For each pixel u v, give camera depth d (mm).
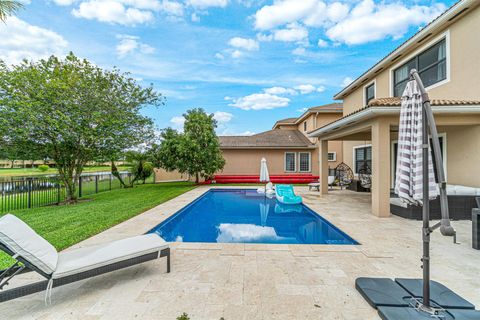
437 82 9648
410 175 3053
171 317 2793
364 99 15109
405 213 7598
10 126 9492
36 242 3100
